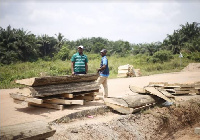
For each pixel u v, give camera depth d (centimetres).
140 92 793
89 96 775
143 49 5247
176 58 3731
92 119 621
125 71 1934
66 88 689
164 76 1838
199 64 2681
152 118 686
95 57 3856
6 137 359
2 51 3155
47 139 438
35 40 4000
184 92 911
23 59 3544
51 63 2647
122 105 674
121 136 557
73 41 7512
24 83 636
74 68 782
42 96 627
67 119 582
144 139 593
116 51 6316
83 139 485
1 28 3484
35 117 573
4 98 883
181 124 755
